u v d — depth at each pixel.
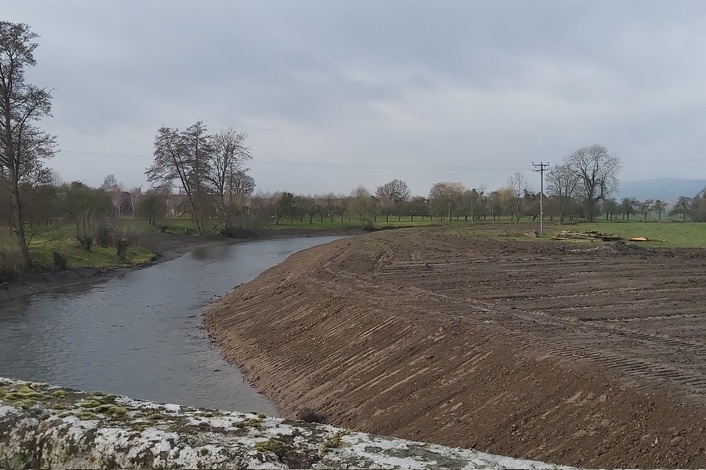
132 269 43.09
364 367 15.05
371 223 91.94
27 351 19.91
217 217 78.88
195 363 18.66
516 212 89.75
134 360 18.95
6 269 33.38
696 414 8.91
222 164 78.94
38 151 36.69
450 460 2.57
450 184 112.44
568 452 9.13
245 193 92.00
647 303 19.53
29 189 36.19
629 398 9.78
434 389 12.69
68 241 44.25
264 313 23.62
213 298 30.98
